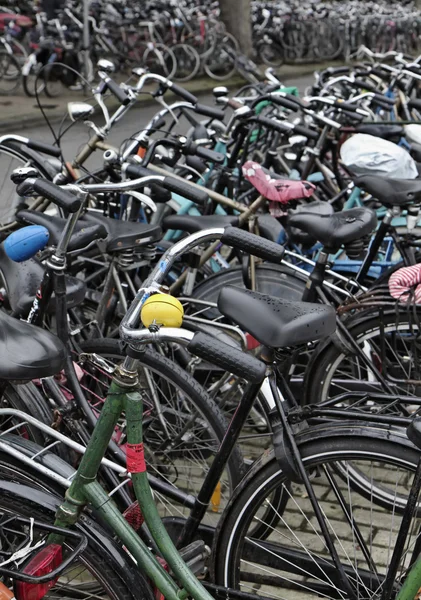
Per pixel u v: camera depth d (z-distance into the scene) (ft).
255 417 13.66
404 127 20.39
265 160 20.95
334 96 23.82
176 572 8.38
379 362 13.34
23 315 10.96
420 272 11.87
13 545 9.25
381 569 10.71
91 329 13.08
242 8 59.67
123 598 8.74
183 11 57.67
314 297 12.69
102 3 54.34
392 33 74.59
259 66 66.13
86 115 15.70
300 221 12.53
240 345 12.51
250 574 10.46
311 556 10.19
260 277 14.56
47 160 18.03
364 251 15.49
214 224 14.30
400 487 11.67
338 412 9.20
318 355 13.00
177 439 12.30
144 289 8.04
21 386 10.19
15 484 8.77
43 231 9.68
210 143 18.62
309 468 9.33
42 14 47.19
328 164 22.38
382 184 13.98
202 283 14.96
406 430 8.40
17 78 46.29
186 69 56.90
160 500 11.37
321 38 70.03
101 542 8.60
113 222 12.53
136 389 8.05
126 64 55.16
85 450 8.80
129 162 14.89
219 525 9.75
